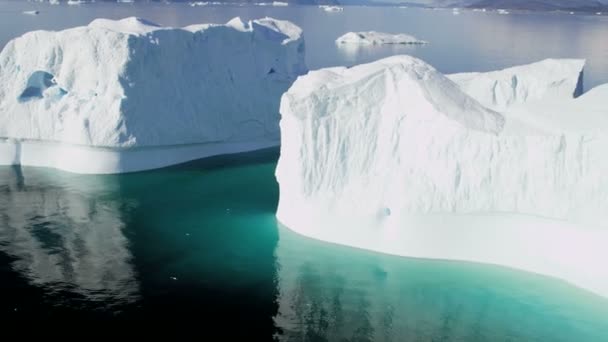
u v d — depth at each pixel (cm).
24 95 2673
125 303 1523
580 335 1377
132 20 2798
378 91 1894
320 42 8906
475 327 1422
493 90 2045
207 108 2812
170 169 2700
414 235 1738
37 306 1500
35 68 2658
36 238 1939
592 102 1780
